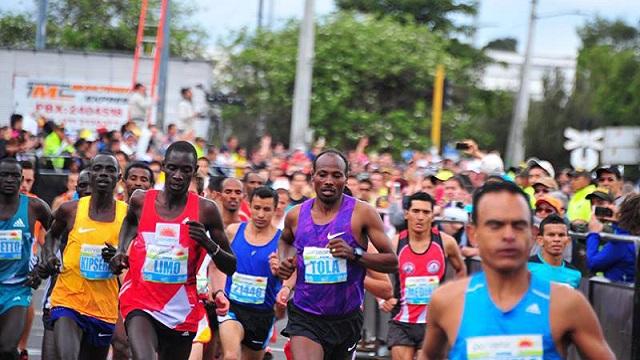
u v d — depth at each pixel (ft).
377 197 87.51
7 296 48.91
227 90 194.39
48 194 113.19
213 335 50.83
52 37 255.91
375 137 190.70
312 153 125.70
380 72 191.52
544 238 46.47
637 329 49.67
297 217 42.70
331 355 42.75
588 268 54.80
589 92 213.46
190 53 253.65
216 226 41.63
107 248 42.24
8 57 167.53
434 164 111.75
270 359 60.34
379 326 67.77
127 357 46.50
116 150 103.96
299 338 41.75
